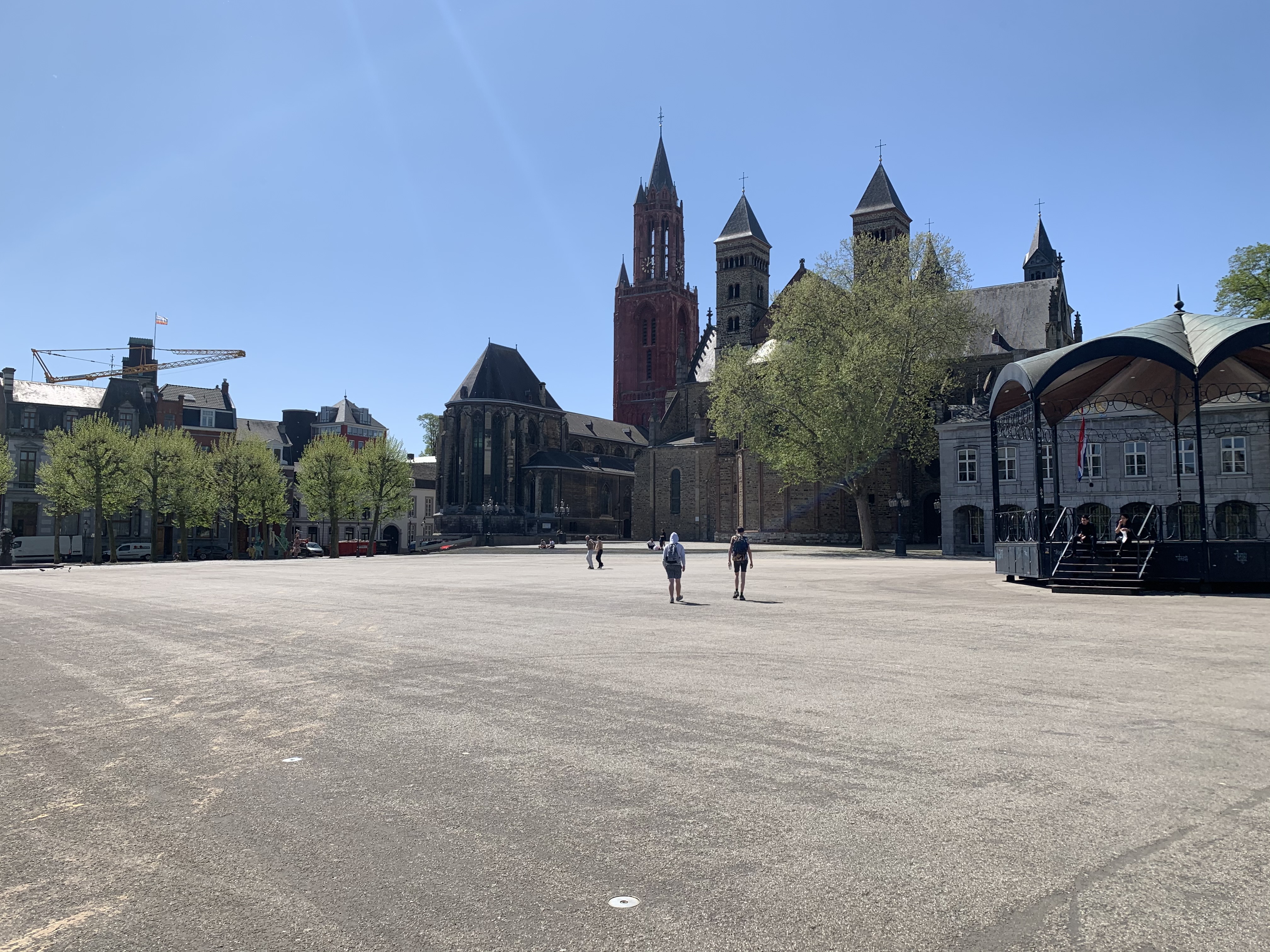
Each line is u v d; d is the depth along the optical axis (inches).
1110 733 316.2
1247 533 1724.9
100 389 3213.6
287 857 207.0
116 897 186.5
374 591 1054.4
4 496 2837.1
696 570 1483.8
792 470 2340.1
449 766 280.5
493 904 181.6
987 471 2058.3
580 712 356.5
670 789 255.6
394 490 3139.8
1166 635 581.0
